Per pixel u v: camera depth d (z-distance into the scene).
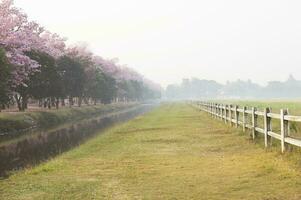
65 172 13.19
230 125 26.66
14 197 9.96
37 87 49.56
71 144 24.78
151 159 15.09
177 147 18.39
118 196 9.52
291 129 16.16
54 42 66.81
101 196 9.61
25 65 40.38
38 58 47.66
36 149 22.84
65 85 63.88
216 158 14.58
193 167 12.90
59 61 62.34
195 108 67.44
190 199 8.93
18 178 12.61
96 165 14.34
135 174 12.16
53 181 11.73
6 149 23.25
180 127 29.56
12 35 38.03
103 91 90.69
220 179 10.81
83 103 104.00
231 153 15.67
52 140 27.47
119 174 12.34
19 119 38.75
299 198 8.51
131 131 28.69
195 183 10.49
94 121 48.44
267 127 15.92
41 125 43.19
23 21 41.69
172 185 10.41
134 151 17.69
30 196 9.98
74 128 37.78
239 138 20.00
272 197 8.72
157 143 20.33
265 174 11.07
